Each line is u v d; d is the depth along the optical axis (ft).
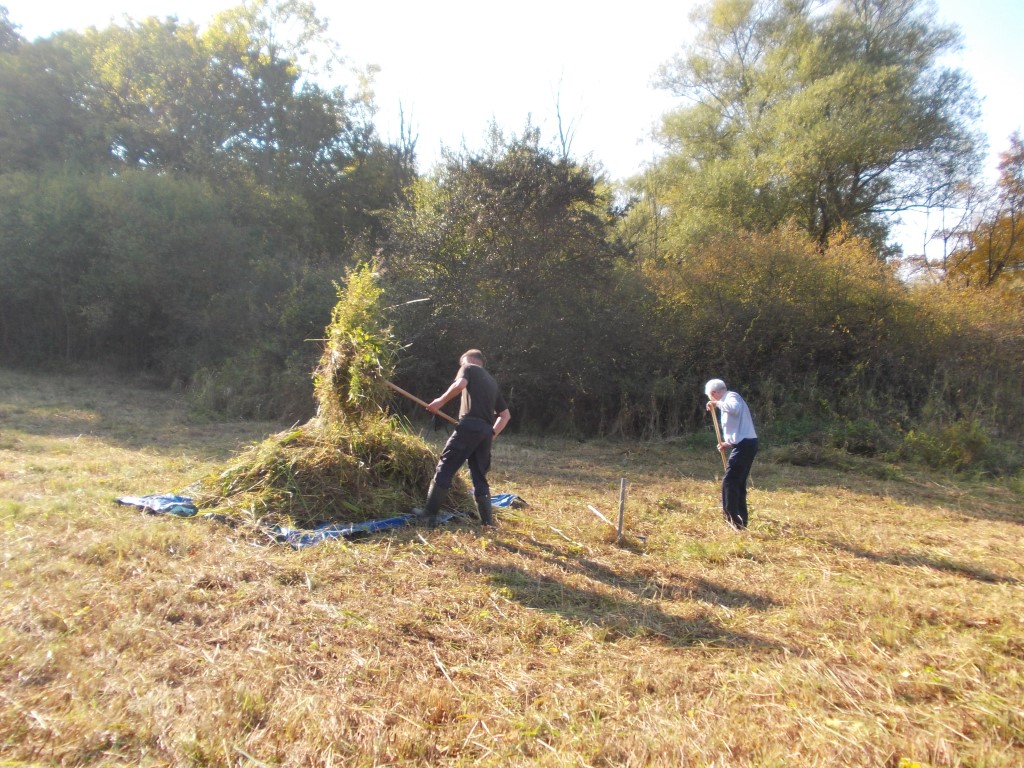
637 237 73.00
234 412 48.32
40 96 83.66
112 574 14.80
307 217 77.82
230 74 84.58
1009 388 46.75
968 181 73.36
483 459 21.83
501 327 49.75
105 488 22.79
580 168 52.13
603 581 17.62
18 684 10.29
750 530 23.93
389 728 10.02
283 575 15.84
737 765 9.37
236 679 10.92
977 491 35.78
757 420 47.37
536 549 19.90
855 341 49.37
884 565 20.26
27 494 21.13
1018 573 20.16
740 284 50.98
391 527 20.59
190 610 13.42
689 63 85.66
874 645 13.89
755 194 73.51
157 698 10.07
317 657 12.08
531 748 9.80
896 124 69.46
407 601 14.97
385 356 24.32
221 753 9.02
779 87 77.00
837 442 43.78
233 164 82.33
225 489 21.04
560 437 48.96
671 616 15.28
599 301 51.29
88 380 64.39
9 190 70.69
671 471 36.91
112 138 83.25
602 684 11.80
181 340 64.03
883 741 9.97
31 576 14.23
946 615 15.70
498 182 49.67
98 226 67.00
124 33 84.02
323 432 23.07
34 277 68.69
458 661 12.44
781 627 14.89
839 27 76.48
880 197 78.64
